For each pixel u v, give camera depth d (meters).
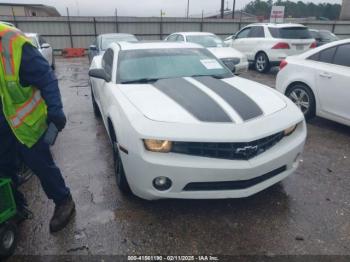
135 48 4.26
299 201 3.07
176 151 2.57
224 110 2.79
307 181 3.44
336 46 4.88
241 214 2.87
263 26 11.15
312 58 5.20
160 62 4.01
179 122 2.63
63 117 2.37
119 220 2.79
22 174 3.01
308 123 5.43
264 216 2.84
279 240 2.54
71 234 2.63
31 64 2.16
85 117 5.90
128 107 2.95
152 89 3.37
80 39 21.20
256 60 11.30
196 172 2.54
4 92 2.12
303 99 5.34
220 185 2.65
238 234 2.61
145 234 2.62
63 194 2.72
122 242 2.53
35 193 3.28
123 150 2.76
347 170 3.71
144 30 21.98
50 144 2.35
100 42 9.64
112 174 3.64
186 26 22.47
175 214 2.87
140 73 3.81
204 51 4.44
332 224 2.73
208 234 2.61
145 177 2.63
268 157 2.70
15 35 2.09
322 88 4.91
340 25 23.41
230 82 3.63
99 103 4.67
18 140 2.31
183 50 4.32
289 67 5.50
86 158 4.07
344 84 4.55
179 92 3.18
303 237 2.57
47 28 20.44
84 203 3.05
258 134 2.63
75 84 9.45
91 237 2.59
